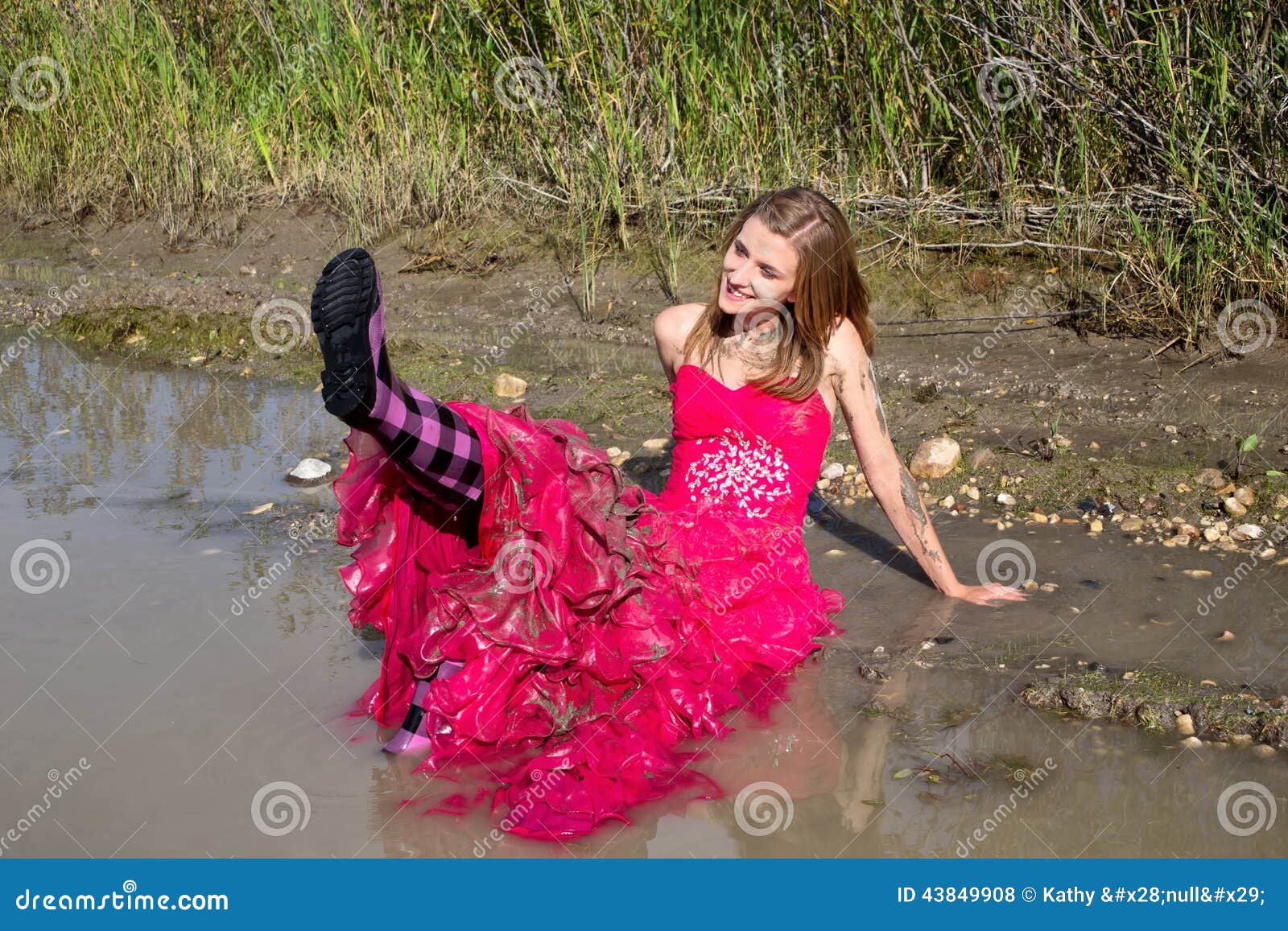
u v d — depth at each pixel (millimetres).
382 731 2920
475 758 2791
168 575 3730
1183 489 3986
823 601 3373
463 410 2820
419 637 2838
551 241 6953
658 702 2883
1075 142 6062
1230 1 5637
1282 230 5227
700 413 3229
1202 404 4648
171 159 8211
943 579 3488
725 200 6570
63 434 4992
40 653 3270
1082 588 3473
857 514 4098
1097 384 4930
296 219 7887
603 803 2623
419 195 7480
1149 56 5707
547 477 2803
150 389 5586
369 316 2484
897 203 6262
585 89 6949
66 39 8883
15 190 8898
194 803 2648
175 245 7855
